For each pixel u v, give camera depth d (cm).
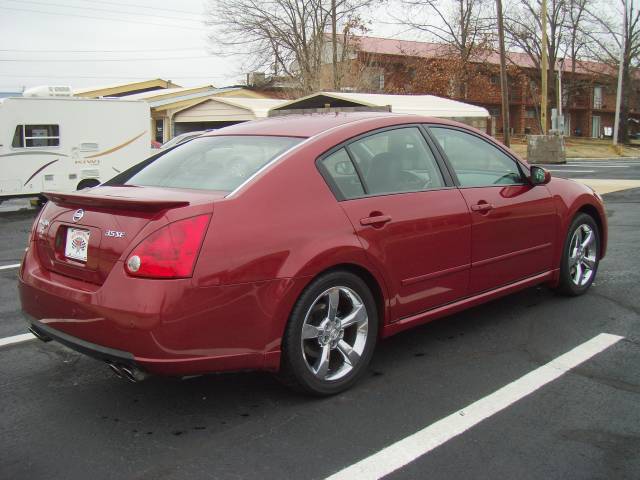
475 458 298
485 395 367
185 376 313
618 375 392
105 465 299
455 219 420
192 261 307
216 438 323
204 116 2856
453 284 427
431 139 438
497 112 5175
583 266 559
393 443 314
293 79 3575
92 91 3553
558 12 4300
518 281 484
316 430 329
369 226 372
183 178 381
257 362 329
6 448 316
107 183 420
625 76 4375
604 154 3712
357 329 376
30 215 1417
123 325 304
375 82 3875
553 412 345
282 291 330
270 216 335
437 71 3859
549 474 284
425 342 457
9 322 534
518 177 495
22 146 1456
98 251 327
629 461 294
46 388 391
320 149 375
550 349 438
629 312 514
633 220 992
